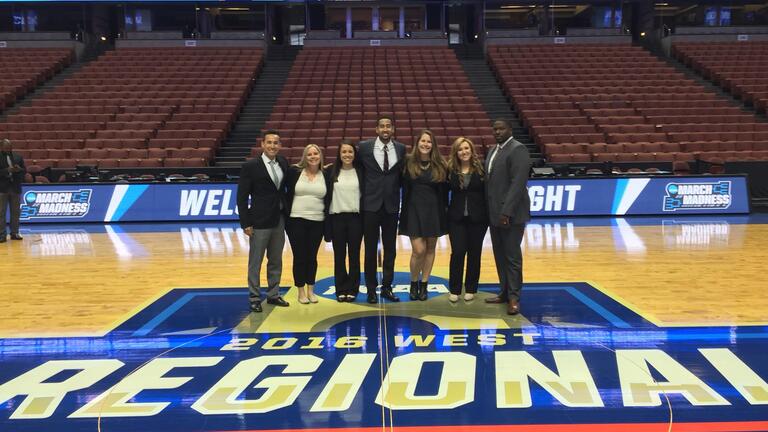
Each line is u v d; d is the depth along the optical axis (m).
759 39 16.39
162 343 3.13
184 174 9.20
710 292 4.10
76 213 8.40
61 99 12.21
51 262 5.41
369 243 3.88
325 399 2.40
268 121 11.37
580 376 2.61
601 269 4.90
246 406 2.35
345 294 3.98
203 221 8.42
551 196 8.54
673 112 11.57
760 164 8.98
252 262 3.75
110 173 9.06
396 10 18.19
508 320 3.50
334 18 18.27
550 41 16.52
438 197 3.87
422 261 3.99
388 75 13.92
